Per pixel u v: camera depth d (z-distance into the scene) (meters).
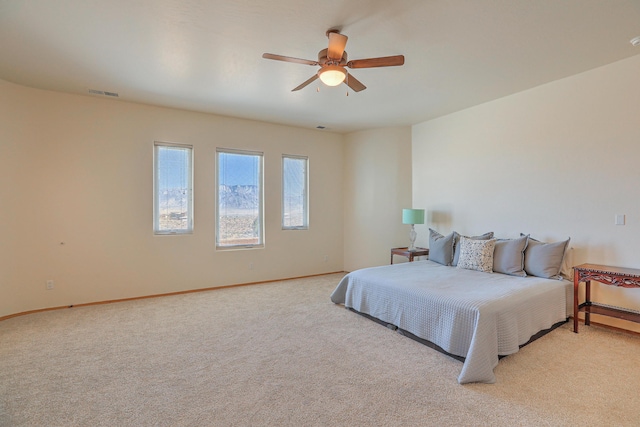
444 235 4.87
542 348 2.74
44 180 3.79
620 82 3.09
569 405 1.96
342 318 3.53
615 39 2.68
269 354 2.66
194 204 4.70
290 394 2.08
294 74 3.35
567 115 3.47
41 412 1.89
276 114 4.83
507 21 2.41
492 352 2.36
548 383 2.20
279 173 5.45
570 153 3.46
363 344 2.86
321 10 2.26
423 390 2.13
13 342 2.89
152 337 3.01
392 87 3.72
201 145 4.74
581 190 3.39
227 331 3.15
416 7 2.23
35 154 3.73
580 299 3.38
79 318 3.52
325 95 3.97
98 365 2.47
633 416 1.85
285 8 2.24
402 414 1.88
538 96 3.71
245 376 2.31
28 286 3.71
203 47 2.79
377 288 3.37
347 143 6.09
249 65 3.14
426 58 3.00
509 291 2.83
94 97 4.04
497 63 3.12
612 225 3.17
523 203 3.88
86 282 4.03
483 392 2.11
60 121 3.87
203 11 2.27
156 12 2.28
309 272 5.79
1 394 2.08
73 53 2.88
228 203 5.04
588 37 2.64
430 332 2.78
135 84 3.62
